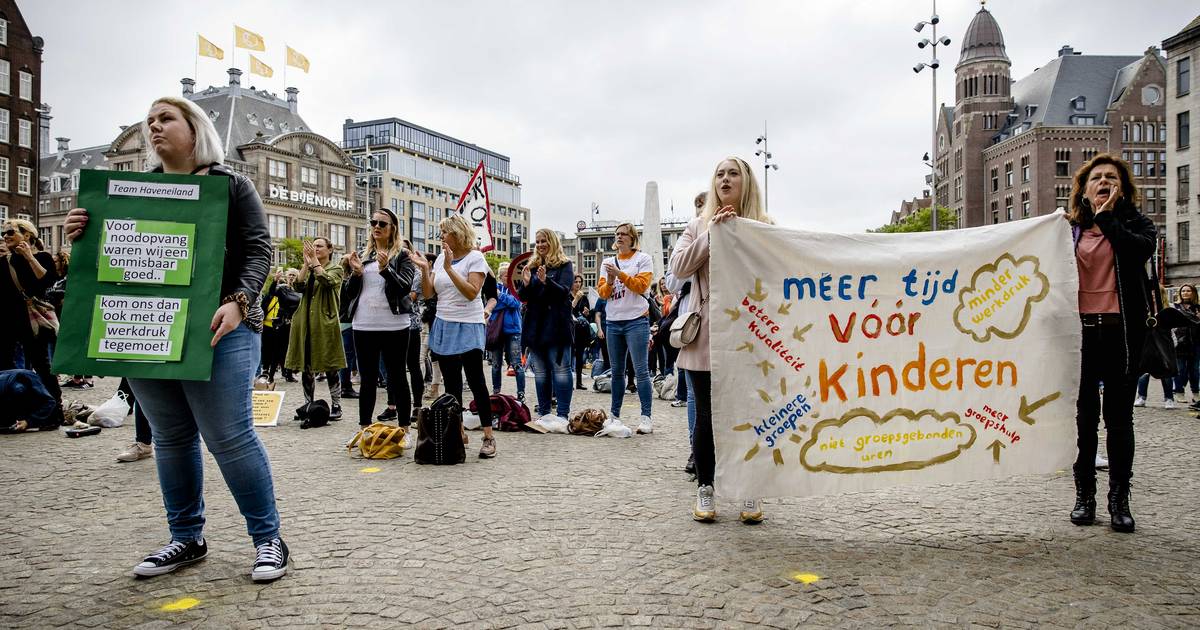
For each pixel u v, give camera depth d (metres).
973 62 106.69
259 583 3.36
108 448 6.72
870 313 4.32
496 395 8.25
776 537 4.13
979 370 4.41
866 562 3.71
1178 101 46.97
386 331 7.01
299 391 12.04
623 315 7.82
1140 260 4.38
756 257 4.21
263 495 3.46
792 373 4.21
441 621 2.96
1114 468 4.37
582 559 3.72
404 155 115.19
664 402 11.21
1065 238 4.53
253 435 3.47
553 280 8.05
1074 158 93.00
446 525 4.31
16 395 7.55
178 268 3.33
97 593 3.23
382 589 3.29
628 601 3.18
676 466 6.13
